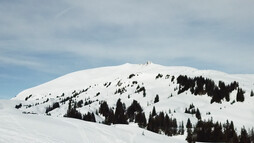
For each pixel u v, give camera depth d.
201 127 143.62
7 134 40.12
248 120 162.62
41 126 50.75
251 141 130.62
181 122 167.00
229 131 137.62
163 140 68.50
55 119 64.62
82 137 49.56
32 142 38.72
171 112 193.62
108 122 193.50
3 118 51.75
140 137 61.56
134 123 190.25
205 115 182.12
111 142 50.97
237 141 129.62
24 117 55.97
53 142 41.59
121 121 195.25
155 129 158.50
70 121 64.94
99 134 54.62
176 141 73.19
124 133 61.59
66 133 49.75
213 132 138.12
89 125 63.03
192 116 179.88
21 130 44.56
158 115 174.25
